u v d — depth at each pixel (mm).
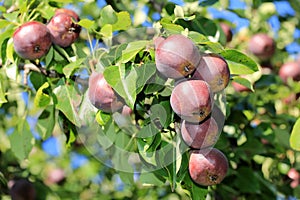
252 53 1942
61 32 1052
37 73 1129
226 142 1333
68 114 980
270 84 1546
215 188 1486
